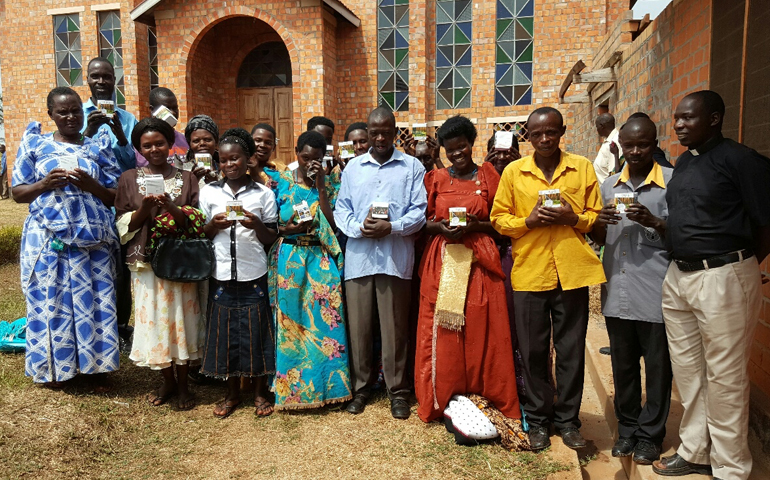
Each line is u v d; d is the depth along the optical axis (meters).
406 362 4.07
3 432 3.42
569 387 3.48
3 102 14.99
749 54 3.39
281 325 4.01
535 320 3.46
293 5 11.64
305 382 4.00
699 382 2.90
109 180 4.30
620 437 3.37
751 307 2.69
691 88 4.49
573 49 11.88
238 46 13.26
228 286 3.93
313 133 4.05
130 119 5.31
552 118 3.27
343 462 3.38
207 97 13.06
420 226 3.86
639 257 3.16
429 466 3.30
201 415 4.03
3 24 14.73
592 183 3.41
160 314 3.92
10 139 15.20
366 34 12.64
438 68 12.64
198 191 4.21
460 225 3.54
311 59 11.72
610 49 8.25
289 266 4.04
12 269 8.55
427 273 3.80
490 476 3.18
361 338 4.04
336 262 4.20
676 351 2.95
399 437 3.66
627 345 3.26
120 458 3.44
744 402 2.73
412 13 12.22
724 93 3.78
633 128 3.09
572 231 3.36
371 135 3.88
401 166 3.98
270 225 4.09
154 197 3.71
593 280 3.33
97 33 14.23
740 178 2.61
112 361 4.12
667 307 2.96
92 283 4.09
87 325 4.03
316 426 3.85
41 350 3.99
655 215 3.14
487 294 3.67
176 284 3.94
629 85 6.88
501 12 12.22
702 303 2.72
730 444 2.75
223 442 3.65
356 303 4.00
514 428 3.54
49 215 3.89
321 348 4.05
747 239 2.67
